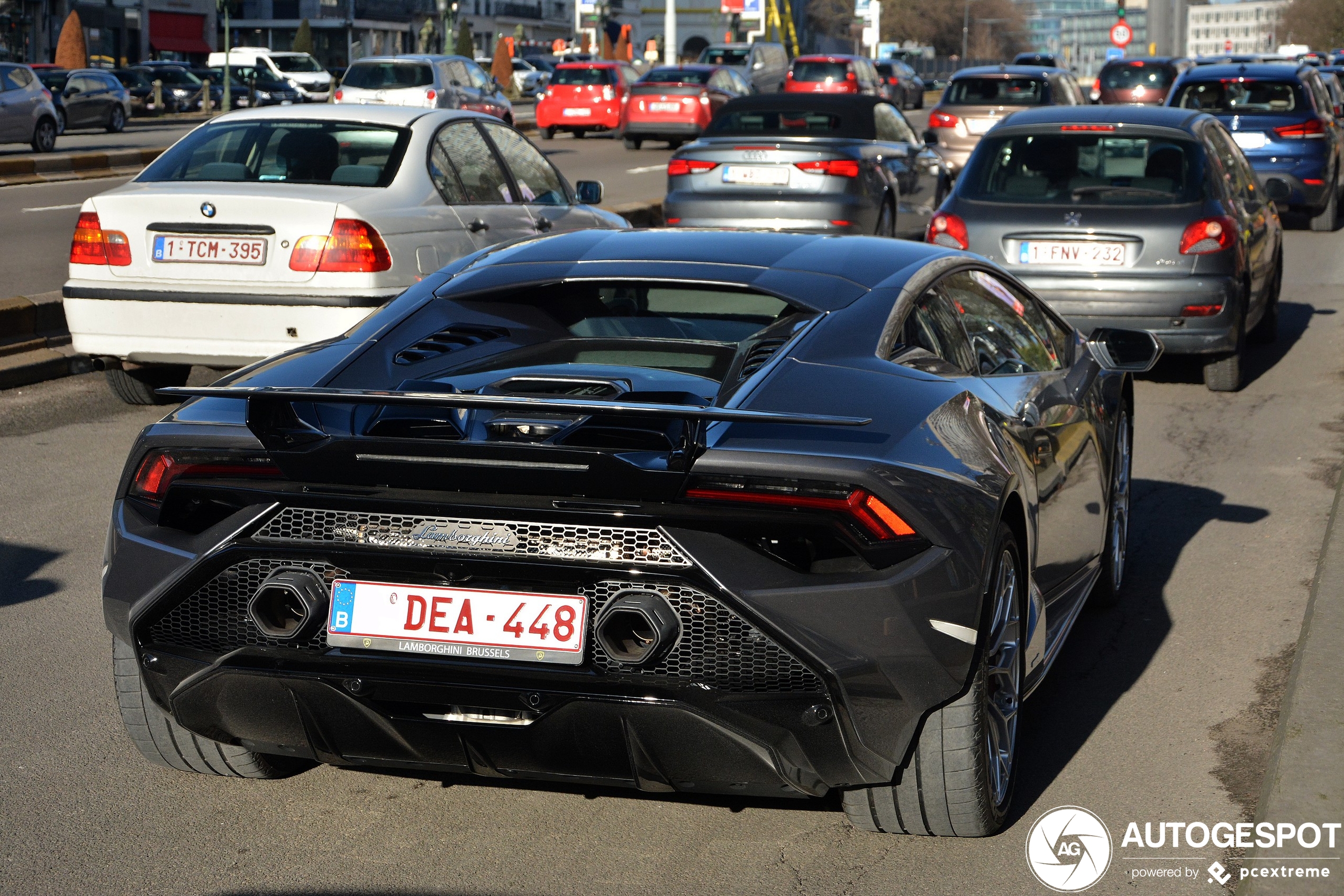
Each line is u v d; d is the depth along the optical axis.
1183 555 5.73
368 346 3.64
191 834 3.37
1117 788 3.64
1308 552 5.72
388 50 85.38
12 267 12.78
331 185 7.49
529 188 8.77
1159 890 3.12
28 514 6.12
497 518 2.92
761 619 2.82
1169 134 8.63
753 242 4.00
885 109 14.02
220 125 7.93
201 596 3.11
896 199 13.38
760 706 2.86
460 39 85.00
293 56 51.00
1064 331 4.87
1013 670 3.40
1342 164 19.05
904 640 2.87
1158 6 115.75
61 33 48.50
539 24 102.25
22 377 8.73
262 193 7.21
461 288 3.89
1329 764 3.45
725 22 106.56
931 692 2.95
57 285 11.85
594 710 2.87
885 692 2.89
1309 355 10.10
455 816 3.47
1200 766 3.78
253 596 3.04
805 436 2.97
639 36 107.12
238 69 48.12
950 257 4.10
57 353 9.21
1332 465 7.12
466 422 3.25
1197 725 4.05
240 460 3.04
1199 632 4.85
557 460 2.85
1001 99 22.39
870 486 2.87
